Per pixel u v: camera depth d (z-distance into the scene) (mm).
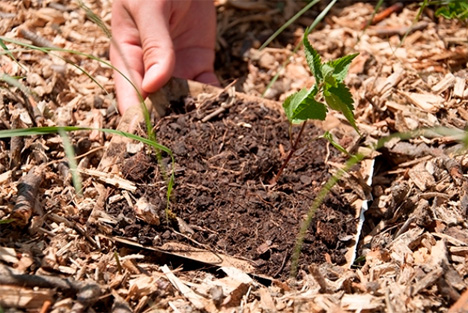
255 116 489
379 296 409
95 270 417
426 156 483
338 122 499
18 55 541
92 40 569
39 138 479
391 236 453
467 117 498
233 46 590
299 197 457
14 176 456
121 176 452
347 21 598
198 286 417
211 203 446
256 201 448
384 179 487
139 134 469
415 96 512
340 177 467
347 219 452
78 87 532
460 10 536
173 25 523
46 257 416
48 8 583
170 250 428
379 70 542
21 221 423
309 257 434
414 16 595
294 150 448
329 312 400
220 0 618
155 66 486
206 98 494
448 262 422
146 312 404
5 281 392
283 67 538
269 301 409
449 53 554
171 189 442
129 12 497
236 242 434
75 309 390
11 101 491
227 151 468
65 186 457
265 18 606
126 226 432
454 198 459
